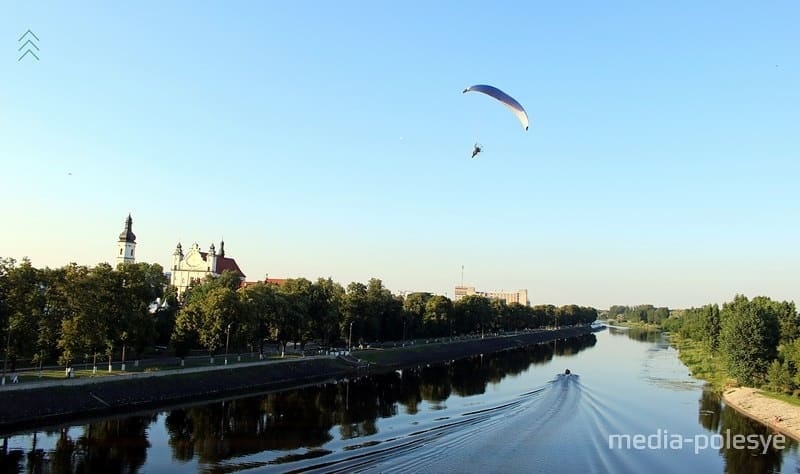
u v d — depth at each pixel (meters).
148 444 61.12
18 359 92.25
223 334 109.88
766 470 59.66
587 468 56.97
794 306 122.50
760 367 107.62
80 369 93.25
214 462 54.88
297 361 123.81
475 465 56.00
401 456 58.06
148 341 98.88
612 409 90.44
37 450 57.38
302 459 56.25
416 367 150.50
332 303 149.75
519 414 83.62
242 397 93.75
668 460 62.09
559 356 193.00
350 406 88.94
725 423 82.19
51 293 83.00
